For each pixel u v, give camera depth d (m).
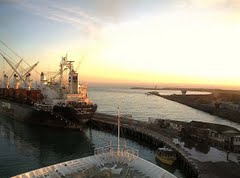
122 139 84.75
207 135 71.44
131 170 28.33
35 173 26.36
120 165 29.66
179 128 87.12
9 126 97.25
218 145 69.56
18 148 68.38
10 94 128.38
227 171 47.22
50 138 80.75
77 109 87.69
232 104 181.50
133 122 102.19
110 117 114.62
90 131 95.44
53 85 106.19
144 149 73.12
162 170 27.23
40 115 94.94
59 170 27.47
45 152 65.94
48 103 100.25
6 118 116.44
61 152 66.69
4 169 52.50
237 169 48.53
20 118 107.69
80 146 73.25
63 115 88.94
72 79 99.25
